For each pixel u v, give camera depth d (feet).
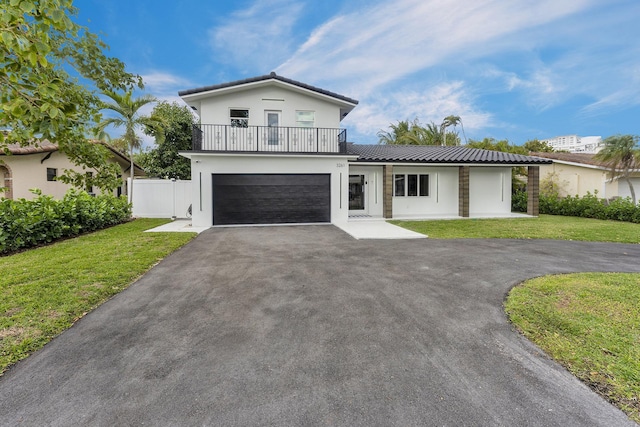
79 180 17.75
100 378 8.44
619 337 10.38
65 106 9.36
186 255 23.02
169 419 6.95
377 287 15.93
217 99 43.93
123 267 18.57
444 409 7.24
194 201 39.52
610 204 45.60
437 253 23.84
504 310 12.93
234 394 7.79
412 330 11.25
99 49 13.93
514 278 17.37
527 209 51.29
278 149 44.70
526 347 10.04
